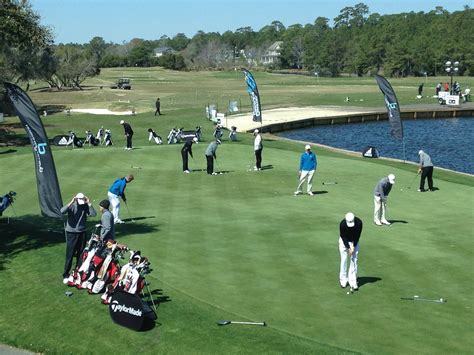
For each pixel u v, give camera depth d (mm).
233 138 49656
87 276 16562
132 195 28344
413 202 27234
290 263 18312
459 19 189125
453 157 52656
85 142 50438
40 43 47438
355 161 38219
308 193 28625
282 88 121938
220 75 188000
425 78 147750
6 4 42656
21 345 14516
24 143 51875
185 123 64750
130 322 14227
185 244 20188
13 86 18703
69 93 108812
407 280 17016
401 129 37906
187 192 29172
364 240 20812
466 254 19375
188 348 13250
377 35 187750
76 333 14555
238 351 12930
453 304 15359
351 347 12992
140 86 131000
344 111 78438
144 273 14734
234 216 24141
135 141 52625
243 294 15930
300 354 12641
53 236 21453
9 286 17312
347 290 16203
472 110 81375
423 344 13164
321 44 197000
